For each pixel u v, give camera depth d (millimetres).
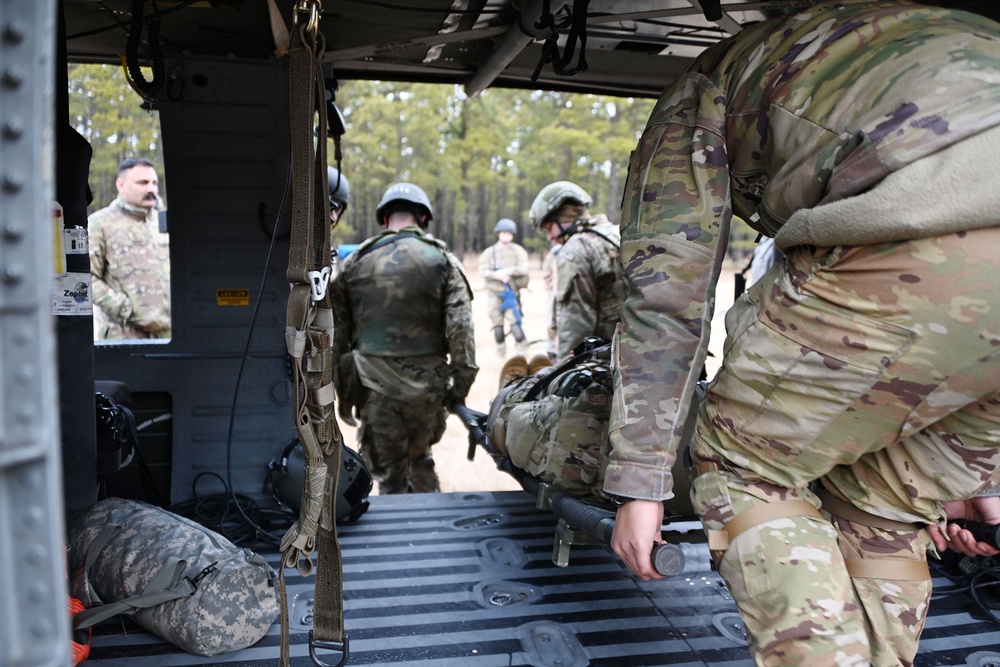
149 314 4961
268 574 1947
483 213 39719
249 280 2846
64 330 2178
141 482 2680
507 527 2719
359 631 1990
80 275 2174
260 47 2787
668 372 1359
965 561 2346
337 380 4043
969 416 1315
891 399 1148
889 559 1476
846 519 1516
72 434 2215
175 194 2775
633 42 3111
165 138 2740
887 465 1441
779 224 1340
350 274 3902
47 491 590
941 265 1044
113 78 14969
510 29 2766
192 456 2865
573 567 2404
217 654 1874
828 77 1209
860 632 1227
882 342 1108
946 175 1014
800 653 1207
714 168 1379
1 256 578
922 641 2010
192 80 2734
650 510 1348
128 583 1965
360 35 2914
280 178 2824
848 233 1089
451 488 4844
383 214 4070
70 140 2133
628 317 1423
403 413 3912
